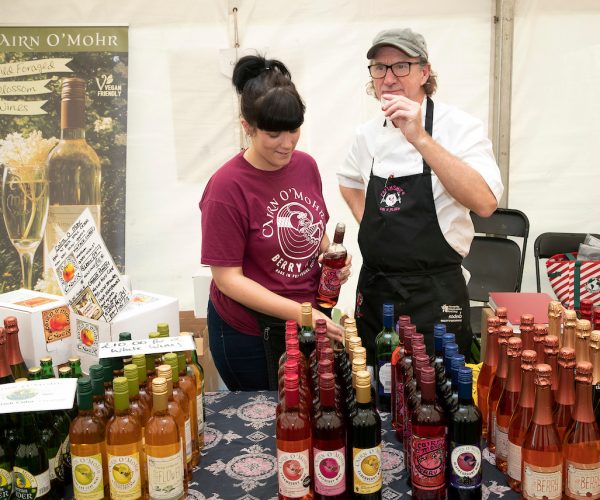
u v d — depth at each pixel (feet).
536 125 11.25
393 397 5.18
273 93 5.56
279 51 11.14
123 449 4.03
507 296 7.02
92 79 11.24
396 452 4.82
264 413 5.57
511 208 11.48
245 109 5.78
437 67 11.09
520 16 10.90
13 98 11.28
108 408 4.39
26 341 5.68
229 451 4.94
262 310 6.15
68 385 4.27
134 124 11.44
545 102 11.16
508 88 11.07
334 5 10.98
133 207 11.68
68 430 4.68
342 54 11.13
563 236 11.16
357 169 8.54
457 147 7.30
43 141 11.36
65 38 11.18
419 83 7.41
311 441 4.09
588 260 9.93
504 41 10.89
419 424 4.01
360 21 11.02
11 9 11.17
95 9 11.16
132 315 5.58
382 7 10.95
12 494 4.33
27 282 11.49
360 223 7.99
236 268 6.36
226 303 6.81
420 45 7.23
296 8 11.01
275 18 11.05
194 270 11.90
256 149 6.08
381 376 5.53
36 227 11.44
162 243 11.80
